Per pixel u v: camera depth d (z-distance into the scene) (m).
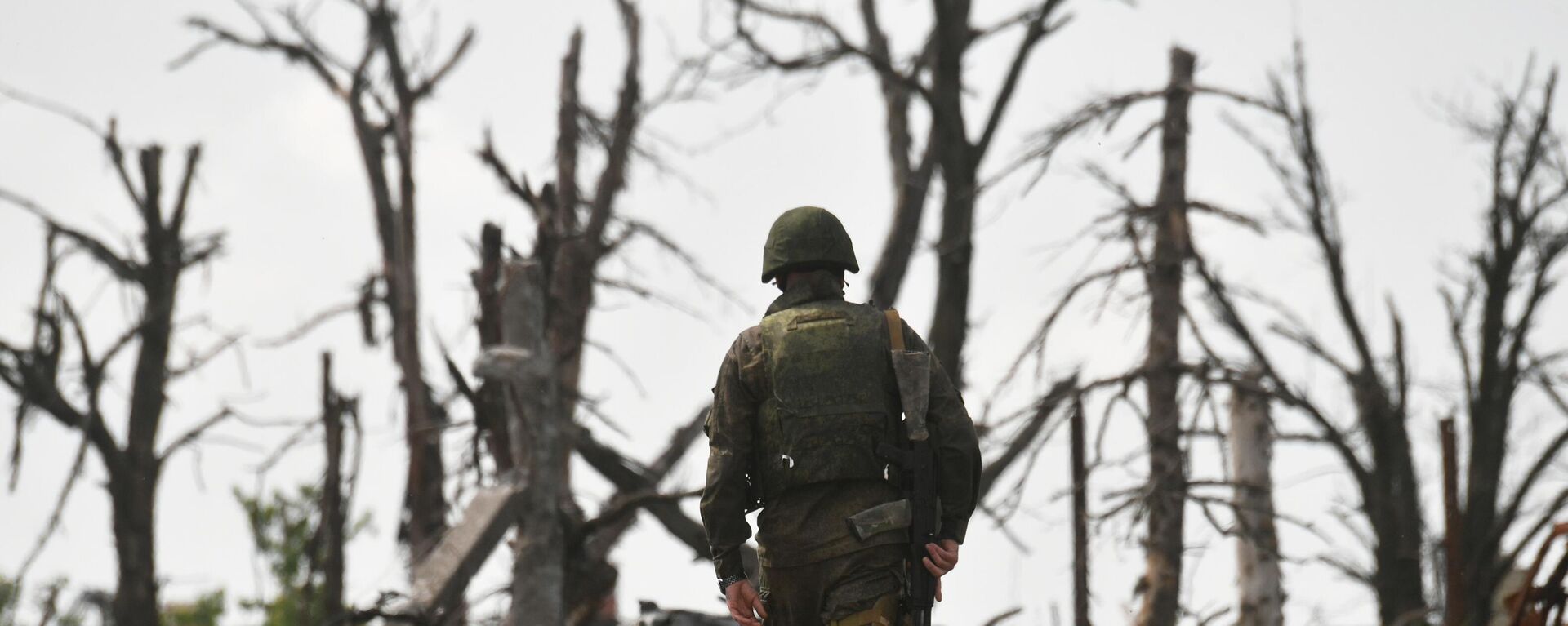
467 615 17.25
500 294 17.75
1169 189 23.17
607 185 29.89
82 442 28.39
